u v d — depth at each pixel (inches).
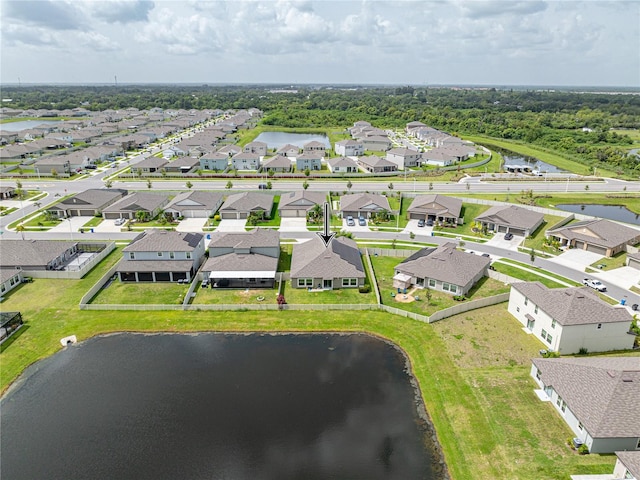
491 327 2222.0
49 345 2112.5
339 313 2365.9
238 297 2519.7
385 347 2119.8
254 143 6683.1
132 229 3595.0
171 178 5275.6
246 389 1820.9
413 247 3282.5
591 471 1391.5
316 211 3878.0
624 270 2829.7
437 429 1606.8
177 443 1541.6
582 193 4611.2
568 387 1626.5
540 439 1529.3
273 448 1519.4
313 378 1893.5
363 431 1599.4
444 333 2175.2
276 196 4515.3
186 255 2741.1
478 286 2655.0
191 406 1723.7
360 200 3956.7
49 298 2484.0
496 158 6737.2
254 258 2755.9
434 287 2628.0
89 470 1433.3
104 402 1749.5
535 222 3503.9
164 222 3757.4
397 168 5797.2
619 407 1478.8
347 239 3191.4
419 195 4330.7
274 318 2325.3
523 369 1900.8
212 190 4626.0
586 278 2711.6
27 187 4825.3
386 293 2576.3
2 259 2721.5
